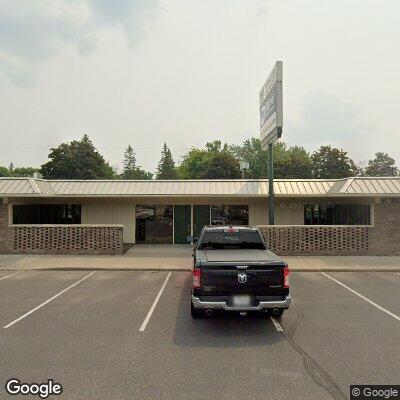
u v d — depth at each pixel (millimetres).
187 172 99562
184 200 24000
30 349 7121
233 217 23938
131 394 5418
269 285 8078
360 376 6000
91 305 10297
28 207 22812
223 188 22906
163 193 22234
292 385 5695
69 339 7664
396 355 6844
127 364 6453
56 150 75312
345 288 12453
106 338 7723
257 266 8086
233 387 5629
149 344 7395
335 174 70000
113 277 14250
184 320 8969
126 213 24062
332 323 8750
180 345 7344
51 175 75438
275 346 7293
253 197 22750
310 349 7141
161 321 8875
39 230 19688
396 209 19266
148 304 10414
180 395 5387
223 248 10523
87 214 24078
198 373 6102
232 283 8055
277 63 17859
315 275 14719
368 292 11883
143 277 14258
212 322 8797
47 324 8633
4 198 19750
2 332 8086
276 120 17859
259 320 8953
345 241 19266
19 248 19703
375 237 19219
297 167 70375
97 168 76875
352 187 19922
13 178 21266
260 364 6457
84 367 6324
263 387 5629
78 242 19578
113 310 9805
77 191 22562
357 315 9391
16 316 9266
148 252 20297
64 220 24078
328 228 19281
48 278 14055
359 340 7625
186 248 21906
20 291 11961
